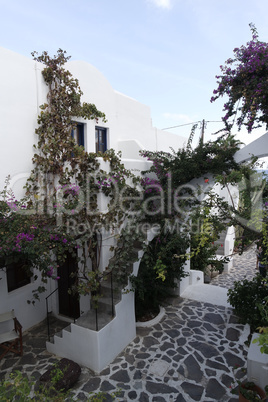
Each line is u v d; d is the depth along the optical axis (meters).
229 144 6.57
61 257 5.07
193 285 8.48
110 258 6.14
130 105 9.37
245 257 12.63
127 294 5.53
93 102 7.55
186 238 6.94
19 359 5.07
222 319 6.43
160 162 7.16
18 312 5.89
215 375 4.60
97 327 4.68
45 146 5.75
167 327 6.14
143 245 5.99
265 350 3.28
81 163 5.91
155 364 4.90
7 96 5.29
